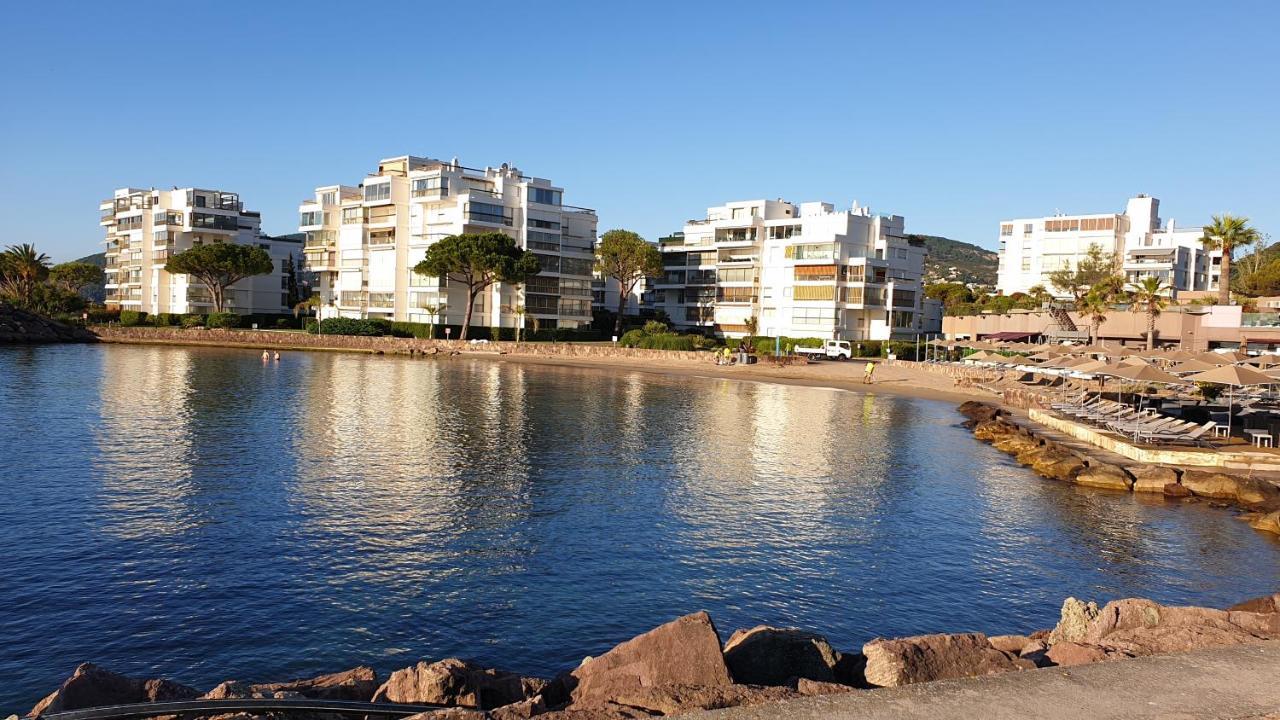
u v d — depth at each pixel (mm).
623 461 35312
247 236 148125
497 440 40031
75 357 87125
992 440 43531
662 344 105062
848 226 115438
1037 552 22891
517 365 95062
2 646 15742
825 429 47000
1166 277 140750
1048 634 14031
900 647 10867
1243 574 21141
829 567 21328
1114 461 34875
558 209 125125
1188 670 8773
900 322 114500
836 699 7844
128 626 16750
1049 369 49500
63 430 39312
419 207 123438
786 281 118375
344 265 131750
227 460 33156
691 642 10398
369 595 18672
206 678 14648
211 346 114938
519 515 25766
